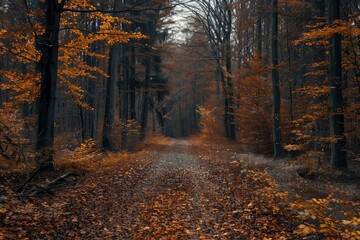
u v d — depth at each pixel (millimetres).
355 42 11453
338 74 11031
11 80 10891
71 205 7246
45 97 9953
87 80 22500
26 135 11758
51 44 9883
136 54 23891
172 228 6281
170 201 8172
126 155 16078
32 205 6832
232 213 7133
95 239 5648
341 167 10953
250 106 18469
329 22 11078
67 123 32438
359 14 11023
